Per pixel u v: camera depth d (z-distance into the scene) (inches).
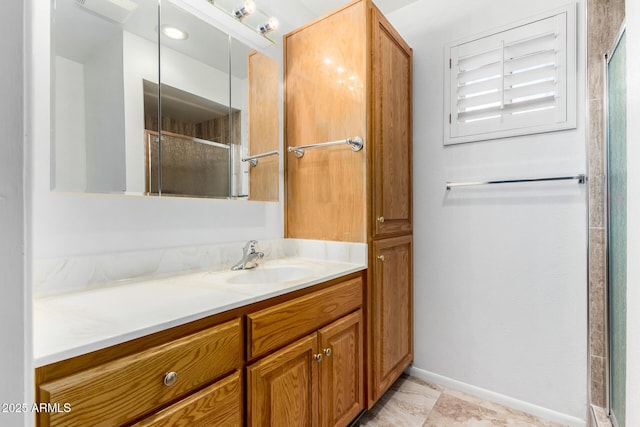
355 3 59.4
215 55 55.9
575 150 57.7
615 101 48.5
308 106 66.4
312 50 65.6
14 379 13.4
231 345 34.0
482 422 59.4
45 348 22.3
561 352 59.4
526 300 62.8
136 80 45.0
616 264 49.1
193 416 30.0
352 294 54.2
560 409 59.4
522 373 63.2
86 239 41.0
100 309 31.5
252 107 62.6
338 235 62.1
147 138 46.0
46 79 37.6
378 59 61.5
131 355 26.1
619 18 52.9
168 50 48.9
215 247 55.2
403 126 71.3
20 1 13.7
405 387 71.5
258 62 64.2
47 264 37.3
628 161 31.8
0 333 13.1
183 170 50.5
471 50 68.3
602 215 54.2
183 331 29.9
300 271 55.1
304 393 43.6
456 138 70.0
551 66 59.6
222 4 58.6
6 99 13.2
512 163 63.9
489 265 66.7
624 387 44.8
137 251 45.8
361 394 56.2
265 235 66.1
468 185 67.0
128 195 43.9
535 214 61.7
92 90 40.6
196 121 52.6
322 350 46.7
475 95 67.7
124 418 25.3
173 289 39.8
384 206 63.3
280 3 70.2
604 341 53.8
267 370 37.6
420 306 75.4
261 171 64.2
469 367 69.1
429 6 74.1
